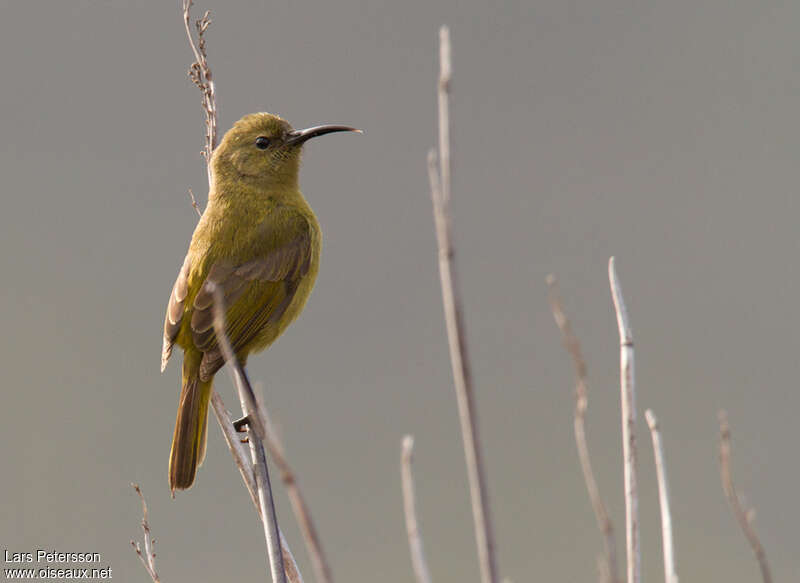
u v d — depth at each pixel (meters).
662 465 6.54
